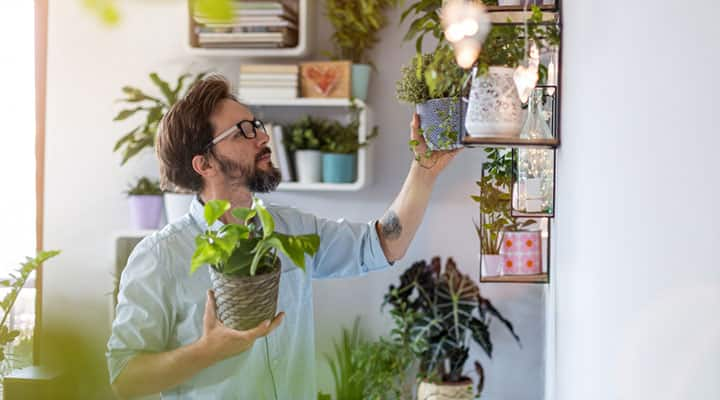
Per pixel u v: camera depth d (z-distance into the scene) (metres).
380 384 2.93
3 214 3.38
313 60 3.26
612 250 1.22
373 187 3.25
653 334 0.99
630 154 1.10
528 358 3.14
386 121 3.22
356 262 2.07
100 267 3.38
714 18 0.78
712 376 0.80
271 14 3.06
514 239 2.07
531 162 1.88
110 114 3.38
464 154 3.17
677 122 0.90
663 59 0.95
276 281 1.59
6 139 3.38
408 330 2.98
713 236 0.79
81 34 3.37
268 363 1.81
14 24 3.37
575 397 1.62
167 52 3.34
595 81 1.35
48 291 3.38
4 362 3.00
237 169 1.90
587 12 1.44
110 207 3.38
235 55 3.14
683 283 0.88
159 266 1.81
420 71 1.71
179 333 1.82
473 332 2.99
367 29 3.11
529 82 1.53
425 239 3.21
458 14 1.50
